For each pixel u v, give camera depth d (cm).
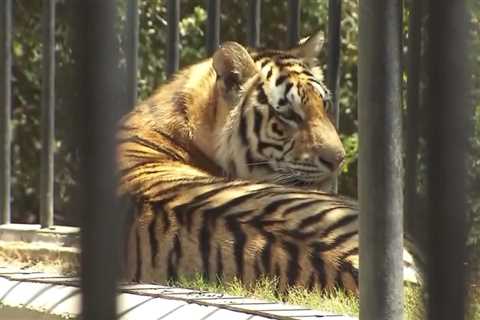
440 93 400
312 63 1260
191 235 973
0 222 1270
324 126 1205
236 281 923
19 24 2025
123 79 1173
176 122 1179
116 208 386
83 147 384
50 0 1234
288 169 1200
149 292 877
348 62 1962
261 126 1202
